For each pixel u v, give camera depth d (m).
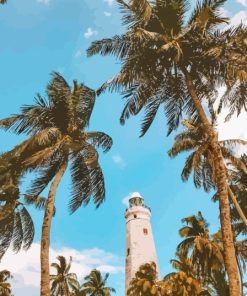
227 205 14.17
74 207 19.78
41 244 16.73
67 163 19.89
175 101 19.86
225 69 17.81
